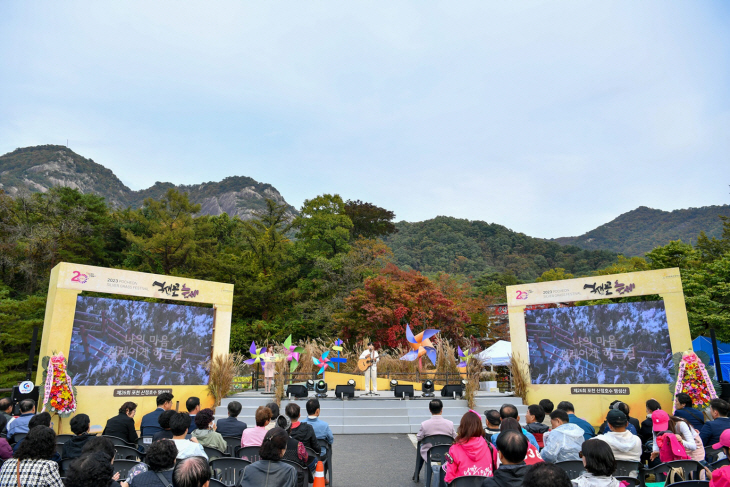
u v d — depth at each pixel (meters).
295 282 36.88
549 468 2.76
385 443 10.80
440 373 16.52
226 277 34.59
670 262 27.27
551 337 13.76
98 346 11.77
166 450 3.61
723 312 21.58
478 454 4.61
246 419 12.40
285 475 4.05
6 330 22.77
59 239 31.00
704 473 4.88
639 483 4.96
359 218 53.94
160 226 36.00
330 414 12.73
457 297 33.38
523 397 13.61
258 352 14.20
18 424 6.40
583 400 12.95
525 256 119.25
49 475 3.66
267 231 38.47
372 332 28.00
